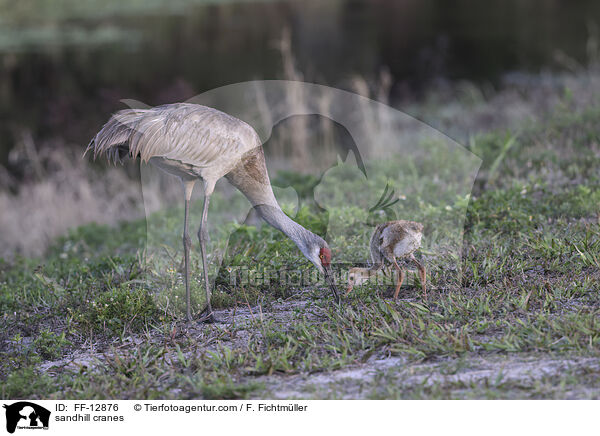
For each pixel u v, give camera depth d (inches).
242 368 355.6
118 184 908.0
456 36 1584.6
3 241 832.9
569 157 666.8
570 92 847.1
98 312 434.0
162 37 1606.8
